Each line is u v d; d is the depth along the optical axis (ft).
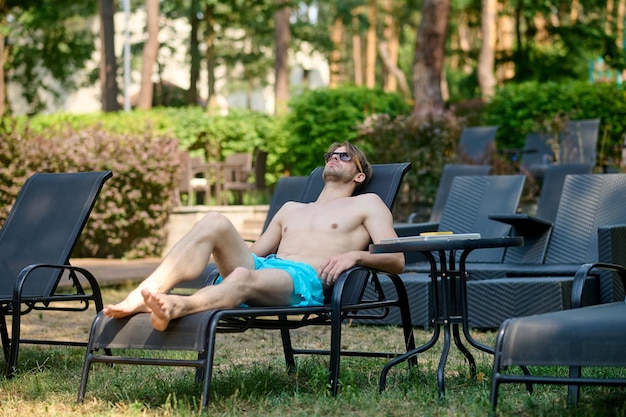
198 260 14.60
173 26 104.53
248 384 16.01
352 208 17.06
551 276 24.50
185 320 13.62
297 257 16.61
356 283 16.56
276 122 61.87
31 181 20.71
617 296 23.77
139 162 45.14
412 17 141.69
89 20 115.65
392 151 43.52
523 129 53.88
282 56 90.99
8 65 102.63
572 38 95.14
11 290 18.72
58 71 108.78
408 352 15.81
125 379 16.98
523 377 11.94
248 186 56.34
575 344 11.50
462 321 15.75
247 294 14.61
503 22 99.60
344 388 15.11
